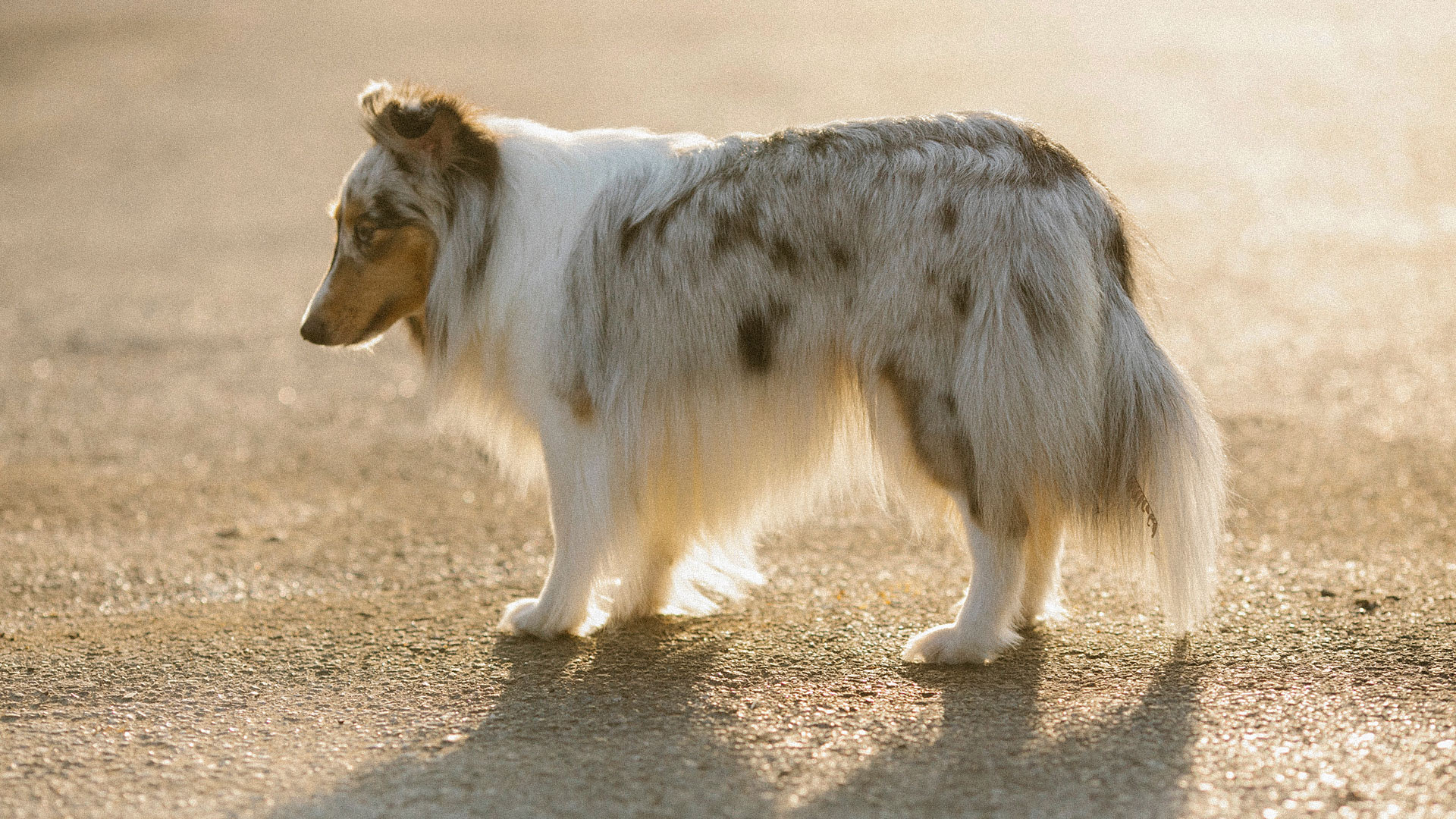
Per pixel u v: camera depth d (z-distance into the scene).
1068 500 4.45
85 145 22.30
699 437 4.82
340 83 27.02
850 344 4.55
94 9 40.19
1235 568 5.62
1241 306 11.13
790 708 4.29
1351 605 5.06
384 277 5.03
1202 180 16.44
